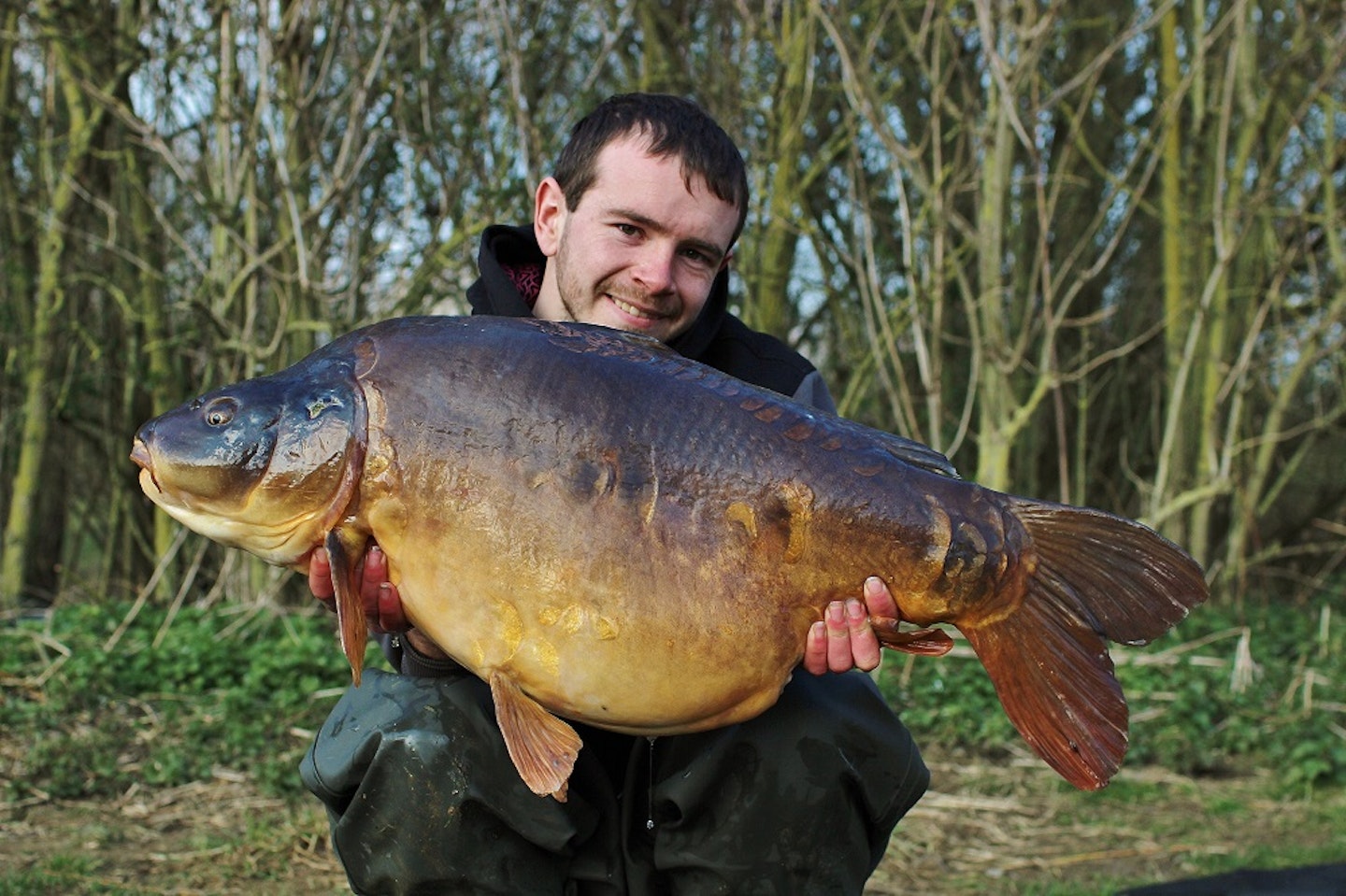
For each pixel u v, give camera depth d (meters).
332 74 6.63
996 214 5.97
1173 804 4.32
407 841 2.07
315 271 6.23
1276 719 5.01
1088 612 1.81
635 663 1.76
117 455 7.53
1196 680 5.29
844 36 6.25
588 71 7.33
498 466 1.76
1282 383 8.00
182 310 6.60
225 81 5.86
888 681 5.23
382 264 6.51
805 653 1.83
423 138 5.99
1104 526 1.82
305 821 3.78
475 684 2.09
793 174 6.67
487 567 1.75
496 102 6.20
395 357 1.81
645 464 1.77
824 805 2.09
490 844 2.07
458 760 2.04
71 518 8.43
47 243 7.04
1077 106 8.66
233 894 3.30
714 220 2.30
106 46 6.55
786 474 1.79
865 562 1.79
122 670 5.17
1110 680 1.80
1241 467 7.96
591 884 2.18
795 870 2.11
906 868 3.67
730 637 1.77
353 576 1.80
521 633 1.76
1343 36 6.58
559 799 1.75
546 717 1.79
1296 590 9.37
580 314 2.35
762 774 2.06
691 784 2.06
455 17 6.23
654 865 2.17
